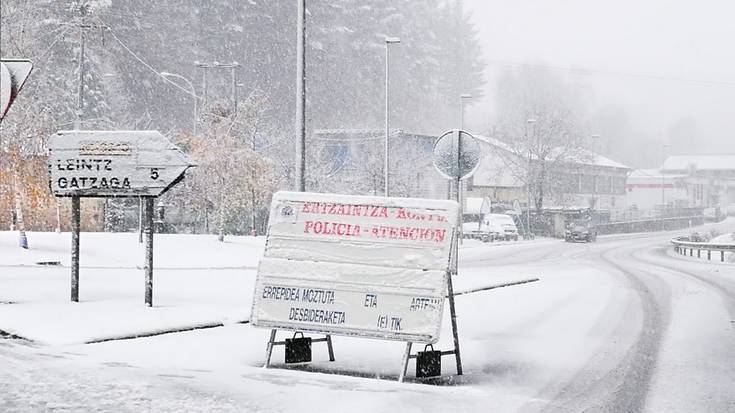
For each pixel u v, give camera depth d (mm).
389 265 10148
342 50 88500
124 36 69938
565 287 23578
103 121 55438
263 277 10461
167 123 70625
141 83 70750
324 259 10344
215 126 40938
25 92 36469
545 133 84312
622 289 23141
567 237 70312
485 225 69500
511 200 91750
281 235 10570
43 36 47438
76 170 14352
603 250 54906
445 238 10133
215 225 47938
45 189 34000
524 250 53000
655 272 31531
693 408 8891
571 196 93312
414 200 10320
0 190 33594
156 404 8188
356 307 10109
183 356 10852
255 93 58656
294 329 10258
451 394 9195
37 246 29953
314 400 8633
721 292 22766
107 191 14344
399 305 10000
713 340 13734
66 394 8398
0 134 32844
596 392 9547
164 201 51000
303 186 20750
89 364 9969
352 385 9492
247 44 78250
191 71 74688
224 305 15828
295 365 10742
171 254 32188
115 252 31125
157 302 15719
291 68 80688
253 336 12758
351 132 68438
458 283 23234
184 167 14266
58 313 13289
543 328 14812
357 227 10375
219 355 11062
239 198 42062
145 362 10305
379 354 11719
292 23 81250
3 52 38406
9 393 8336
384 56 93562
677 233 94812
